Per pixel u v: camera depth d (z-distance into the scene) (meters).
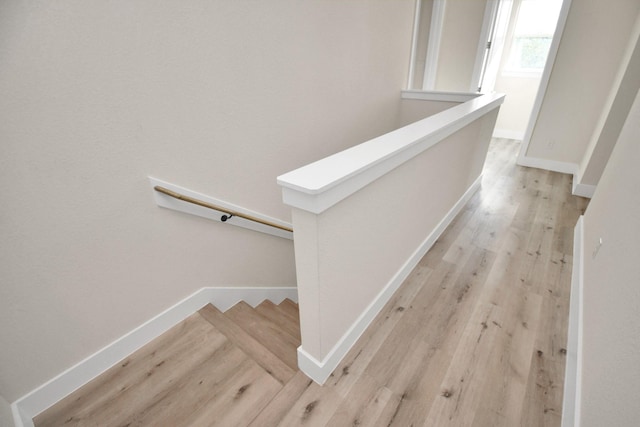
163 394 1.24
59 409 1.20
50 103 0.96
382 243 1.43
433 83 4.50
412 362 1.36
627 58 2.65
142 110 1.20
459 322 1.58
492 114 2.76
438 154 1.79
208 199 1.56
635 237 1.01
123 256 1.30
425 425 1.13
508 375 1.30
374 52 2.55
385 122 3.10
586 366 1.13
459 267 2.02
